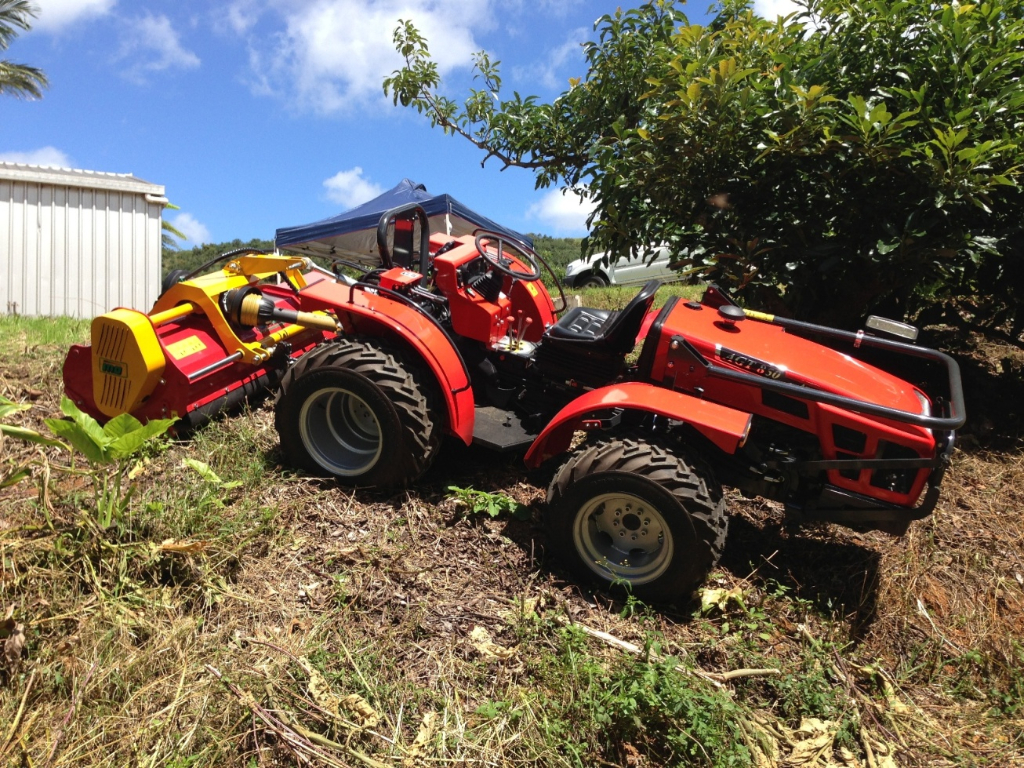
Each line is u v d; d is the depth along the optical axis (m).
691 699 2.59
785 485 3.42
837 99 4.62
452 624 3.05
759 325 3.92
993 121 4.46
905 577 3.60
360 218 12.09
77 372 4.26
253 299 4.37
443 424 3.86
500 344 4.29
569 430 3.57
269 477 3.92
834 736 2.64
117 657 2.67
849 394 3.23
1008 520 4.19
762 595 3.38
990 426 5.28
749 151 4.93
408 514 3.74
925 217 4.61
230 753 2.40
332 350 3.78
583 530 3.31
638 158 5.17
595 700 2.61
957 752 2.66
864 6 4.86
